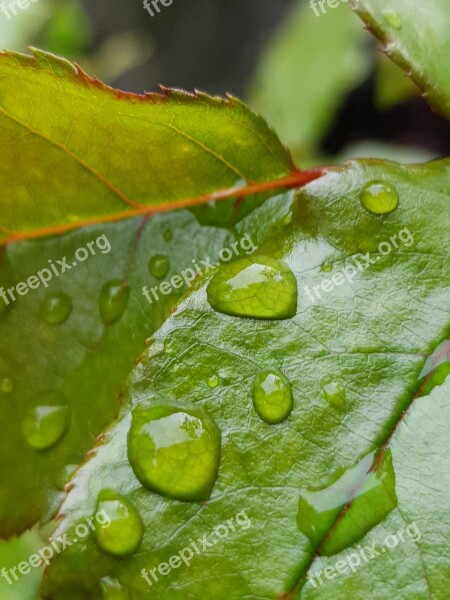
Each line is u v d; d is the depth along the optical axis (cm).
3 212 9
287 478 9
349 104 18
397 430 9
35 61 9
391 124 18
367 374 9
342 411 9
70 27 22
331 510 9
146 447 9
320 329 9
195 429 9
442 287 9
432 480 9
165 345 9
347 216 9
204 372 9
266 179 9
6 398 9
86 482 9
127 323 9
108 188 9
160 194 9
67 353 9
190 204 9
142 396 9
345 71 18
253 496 9
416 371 9
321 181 9
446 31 9
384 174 9
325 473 9
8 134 9
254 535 8
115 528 8
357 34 18
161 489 9
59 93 9
